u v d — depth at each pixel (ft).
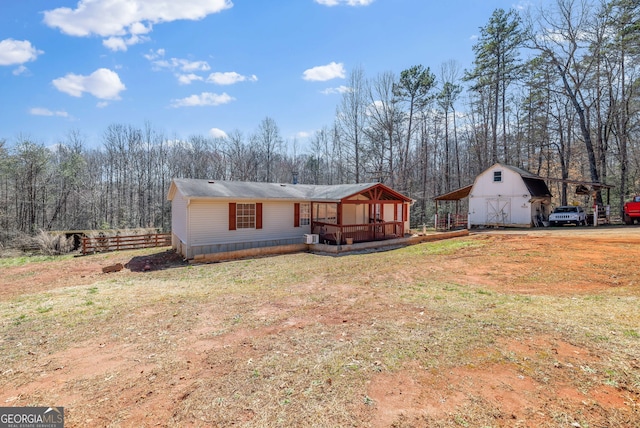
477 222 74.38
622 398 9.82
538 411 9.39
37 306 23.52
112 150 132.46
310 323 17.92
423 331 15.67
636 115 76.74
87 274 38.24
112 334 17.42
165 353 14.74
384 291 24.44
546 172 107.34
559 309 17.78
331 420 9.41
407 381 11.32
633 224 60.18
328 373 12.12
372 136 108.58
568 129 89.20
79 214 111.24
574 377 11.05
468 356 12.87
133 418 10.00
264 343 15.34
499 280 26.04
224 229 47.55
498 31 91.35
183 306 22.33
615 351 12.59
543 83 83.71
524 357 12.59
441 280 27.25
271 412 9.95
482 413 9.40
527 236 47.44
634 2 65.92
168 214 121.90
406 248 49.11
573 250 33.76
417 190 117.91
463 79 99.60
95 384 12.23
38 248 61.87
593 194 72.38
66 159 111.34
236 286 28.63
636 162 81.25
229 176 136.87
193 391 11.39
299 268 36.52
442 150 128.57
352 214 60.80
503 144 99.86
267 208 51.85
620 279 22.75
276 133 145.48
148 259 46.47
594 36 74.43
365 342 14.74
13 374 13.29
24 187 94.22
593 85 78.33
